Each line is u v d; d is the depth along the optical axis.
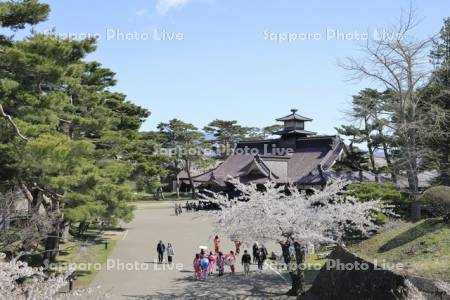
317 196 21.12
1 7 17.19
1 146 17.27
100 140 29.44
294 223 19.67
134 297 20.95
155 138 78.25
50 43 17.17
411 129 32.56
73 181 20.44
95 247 35.81
